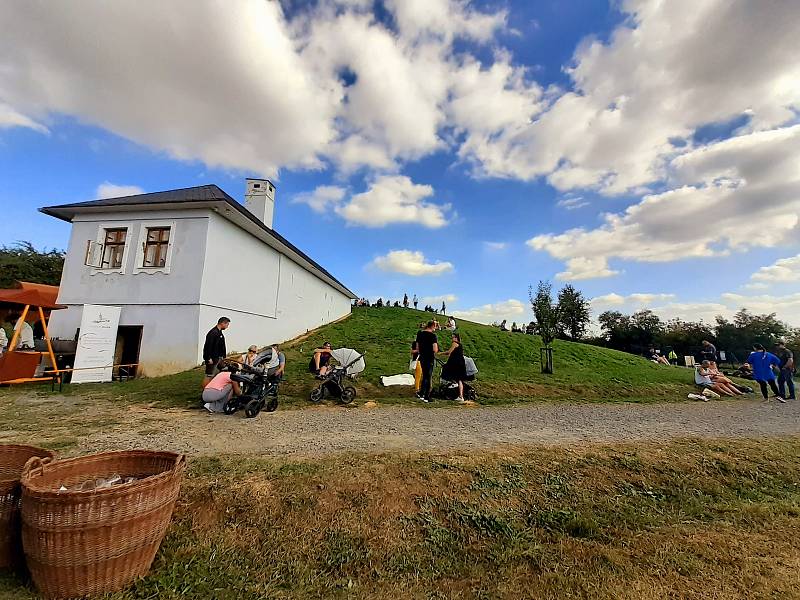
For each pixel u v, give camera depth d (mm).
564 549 3582
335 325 24719
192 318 13227
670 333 39531
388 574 3221
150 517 3008
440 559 3418
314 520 3754
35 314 12758
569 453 5457
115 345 12461
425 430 6871
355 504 3994
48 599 2715
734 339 36344
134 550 2914
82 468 3436
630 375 15211
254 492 4012
